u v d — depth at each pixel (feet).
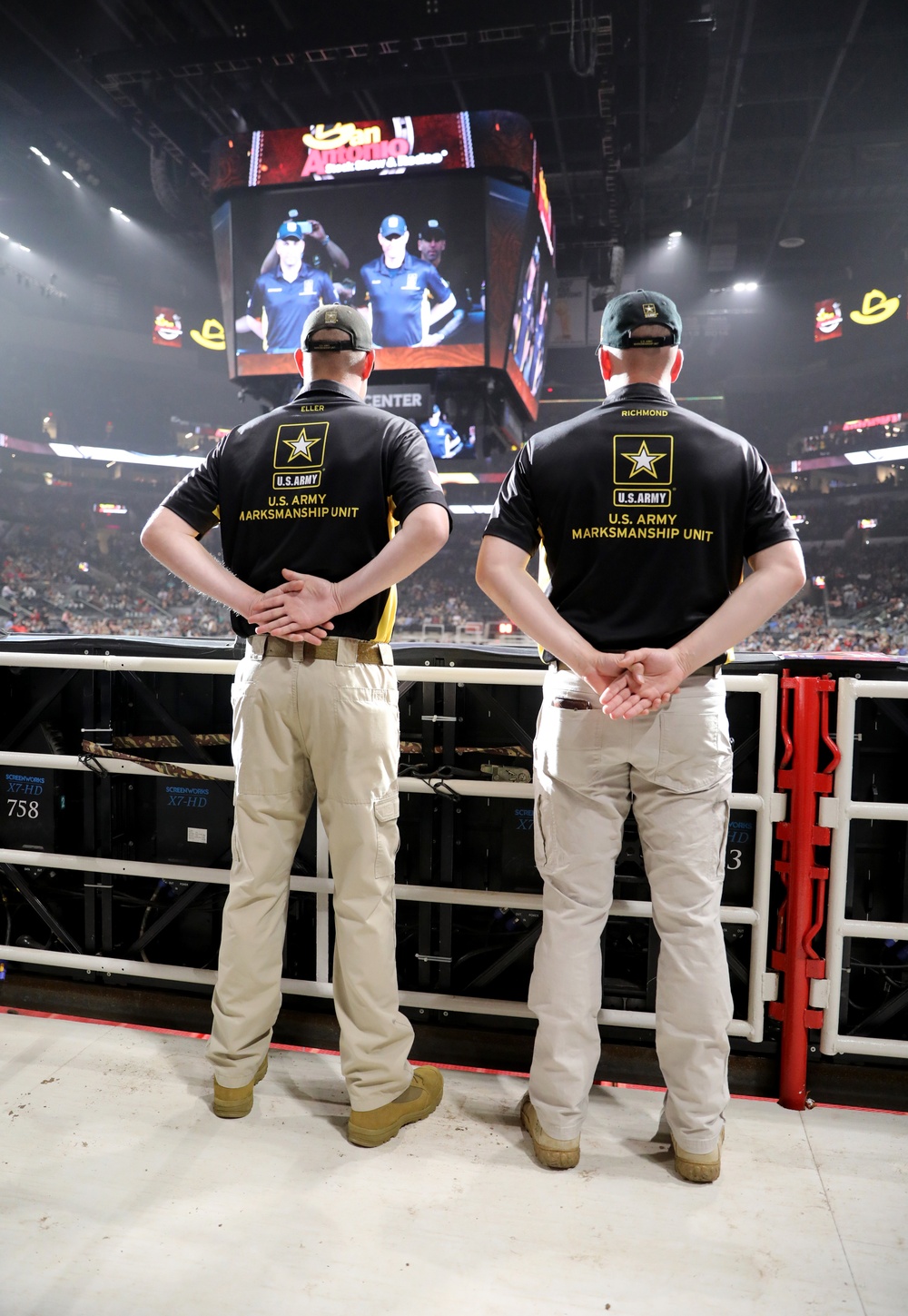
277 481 5.04
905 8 50.85
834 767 5.50
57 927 6.81
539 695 6.32
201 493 5.33
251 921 5.18
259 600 4.84
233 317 46.44
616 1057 6.03
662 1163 4.96
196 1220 4.37
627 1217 4.47
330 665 4.86
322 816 5.08
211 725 6.76
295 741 5.03
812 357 112.47
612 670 4.40
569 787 4.79
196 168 63.00
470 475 49.01
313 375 5.35
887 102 63.16
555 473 4.71
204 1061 6.06
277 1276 4.00
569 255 83.97
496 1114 5.47
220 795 6.66
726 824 4.82
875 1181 4.84
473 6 41.88
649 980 5.94
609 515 4.60
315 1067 6.02
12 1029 6.53
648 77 54.39
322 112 59.98
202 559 5.09
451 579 104.12
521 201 44.45
